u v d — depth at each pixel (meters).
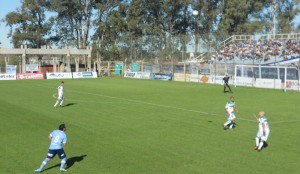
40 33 95.94
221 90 48.09
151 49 73.56
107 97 39.59
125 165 15.75
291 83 48.62
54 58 89.31
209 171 14.99
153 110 30.36
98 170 15.12
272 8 95.12
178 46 70.38
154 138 20.42
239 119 26.38
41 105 32.94
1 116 27.16
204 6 91.00
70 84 57.06
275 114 28.80
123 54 81.62
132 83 59.41
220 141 19.78
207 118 26.62
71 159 16.61
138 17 92.56
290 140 20.16
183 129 22.77
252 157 16.91
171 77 67.56
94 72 76.00
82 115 27.75
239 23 91.12
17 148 18.39
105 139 20.23
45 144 19.17
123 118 26.52
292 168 15.41
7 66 73.06
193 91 46.56
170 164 15.87
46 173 14.78
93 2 94.62
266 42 68.88
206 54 73.56
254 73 56.88
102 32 94.88
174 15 92.88
